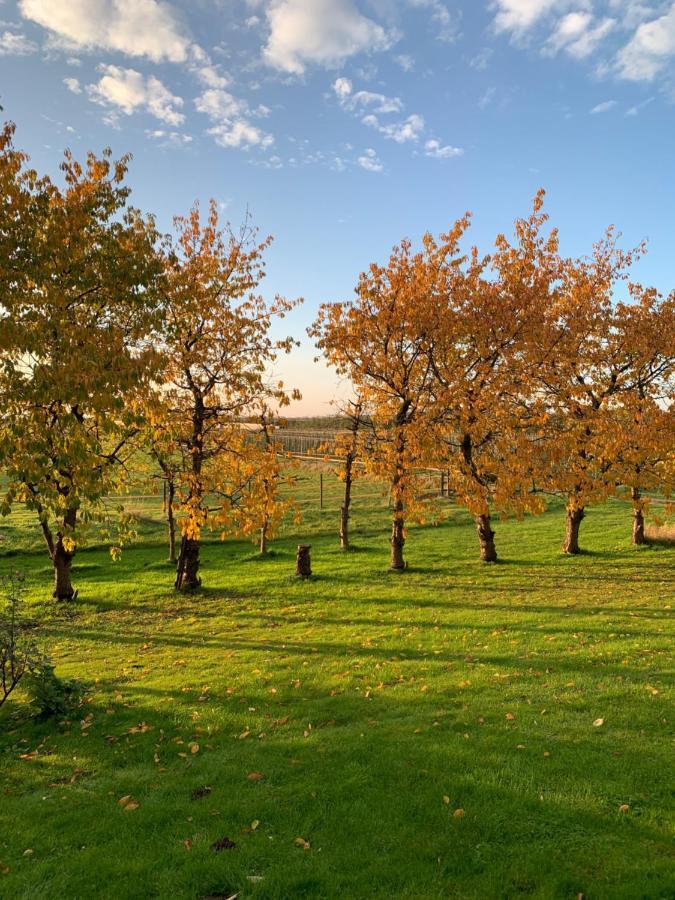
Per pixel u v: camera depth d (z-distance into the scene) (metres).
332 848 6.23
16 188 11.35
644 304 27.09
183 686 12.89
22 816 7.44
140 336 12.87
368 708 10.74
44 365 10.24
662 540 29.81
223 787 7.84
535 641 14.55
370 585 23.58
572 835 6.15
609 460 23.69
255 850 6.22
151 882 5.81
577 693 10.47
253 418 22.97
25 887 5.83
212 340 21.88
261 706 11.29
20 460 11.00
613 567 24.70
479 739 8.74
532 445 22.30
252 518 21.84
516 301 23.77
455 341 23.66
